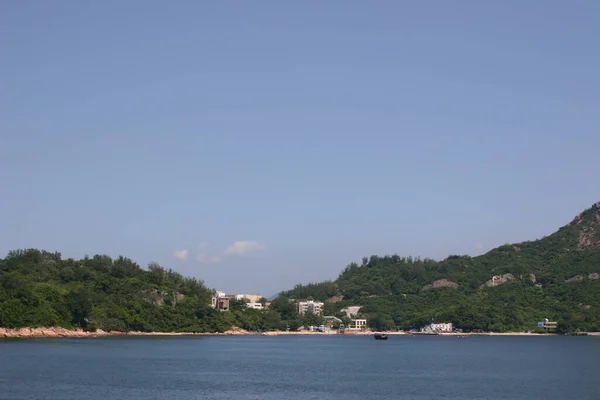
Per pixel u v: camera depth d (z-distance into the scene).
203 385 141.88
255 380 154.25
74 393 123.69
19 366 165.12
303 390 138.12
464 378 168.25
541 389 145.12
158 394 126.25
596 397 132.62
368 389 142.12
